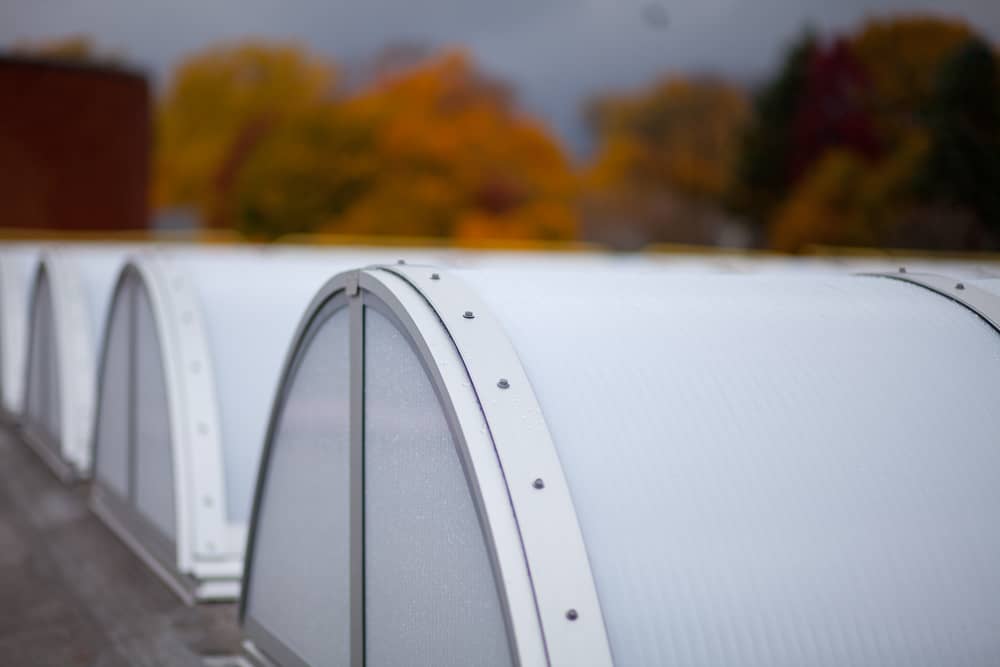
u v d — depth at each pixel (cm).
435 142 4512
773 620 189
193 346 467
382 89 4519
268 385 479
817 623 191
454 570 213
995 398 235
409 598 238
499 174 4559
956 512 211
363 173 4472
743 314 245
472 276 258
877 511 206
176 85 4412
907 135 4175
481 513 190
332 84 4500
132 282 532
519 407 201
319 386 300
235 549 454
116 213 2189
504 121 4600
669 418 210
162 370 477
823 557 197
